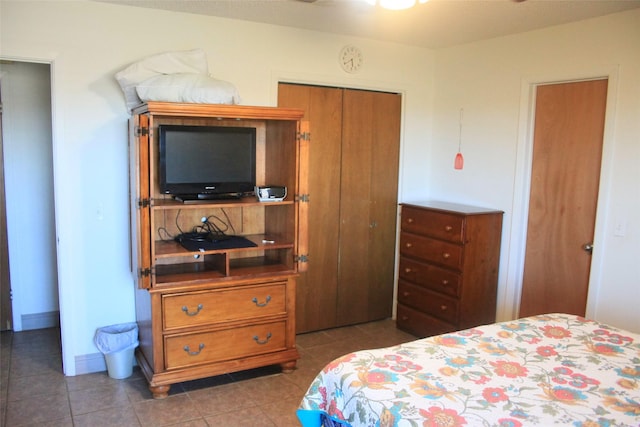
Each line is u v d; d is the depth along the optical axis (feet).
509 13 9.81
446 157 13.57
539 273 11.54
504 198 11.97
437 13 9.97
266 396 9.65
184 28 10.46
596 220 10.18
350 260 13.47
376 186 13.57
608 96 9.84
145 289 9.14
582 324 7.73
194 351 9.62
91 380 10.14
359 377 5.81
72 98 9.69
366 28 11.47
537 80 11.10
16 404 9.14
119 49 9.94
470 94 12.74
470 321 11.83
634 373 6.04
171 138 9.70
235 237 10.71
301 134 9.99
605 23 9.83
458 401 5.27
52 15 9.35
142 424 8.59
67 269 10.05
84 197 10.03
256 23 11.17
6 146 12.11
